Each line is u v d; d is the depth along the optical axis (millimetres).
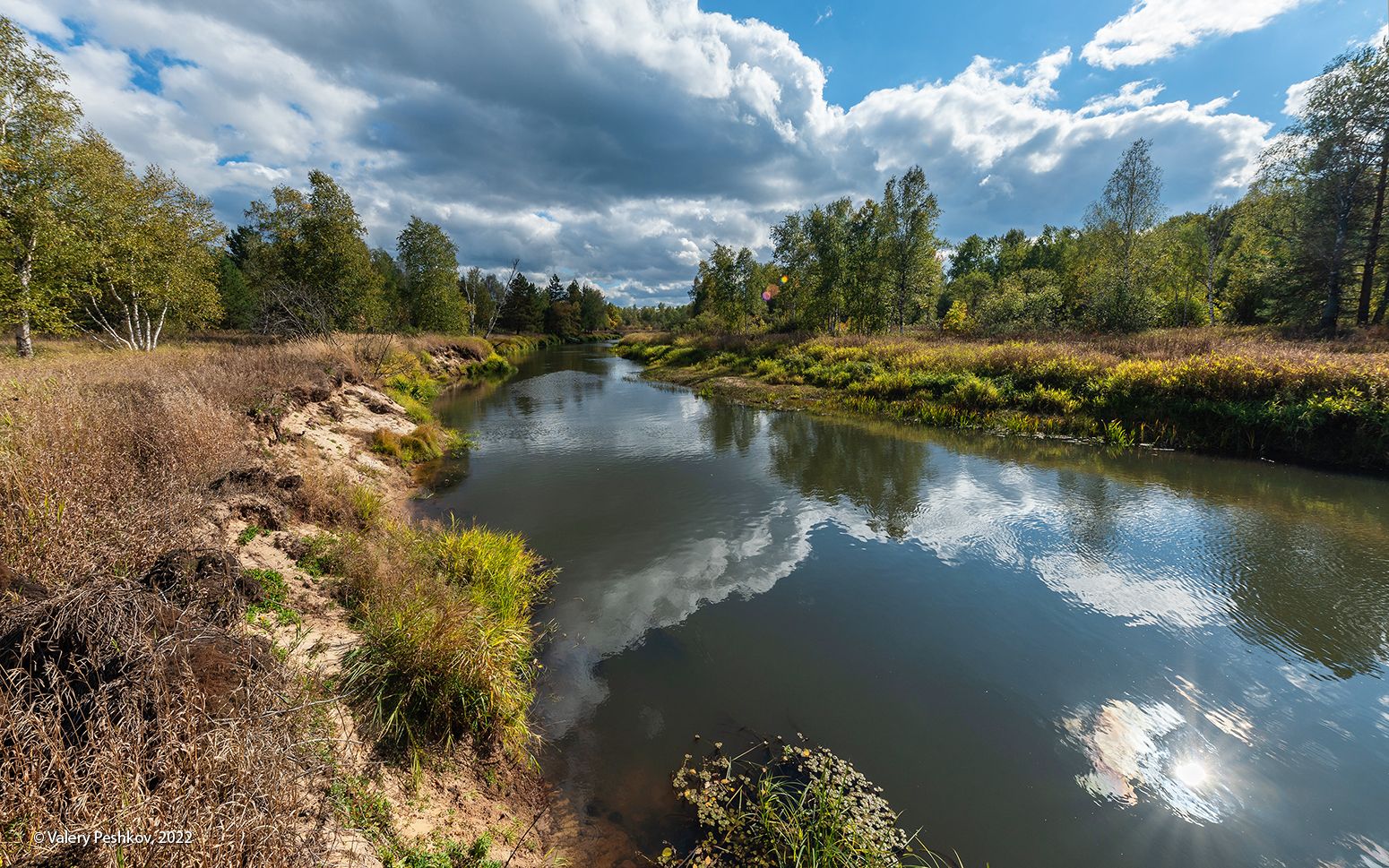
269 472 6711
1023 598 6367
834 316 34562
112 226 17453
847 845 3279
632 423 17062
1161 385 13523
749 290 44375
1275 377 11938
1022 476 10805
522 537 8195
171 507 4426
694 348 35812
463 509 9359
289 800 2330
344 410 12945
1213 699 4684
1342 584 6371
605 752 4172
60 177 15359
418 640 4023
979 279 42562
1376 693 4668
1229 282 31172
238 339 26469
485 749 3916
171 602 3316
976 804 3699
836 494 9969
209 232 22281
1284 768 3963
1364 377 10797
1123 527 8180
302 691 3219
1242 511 8578
